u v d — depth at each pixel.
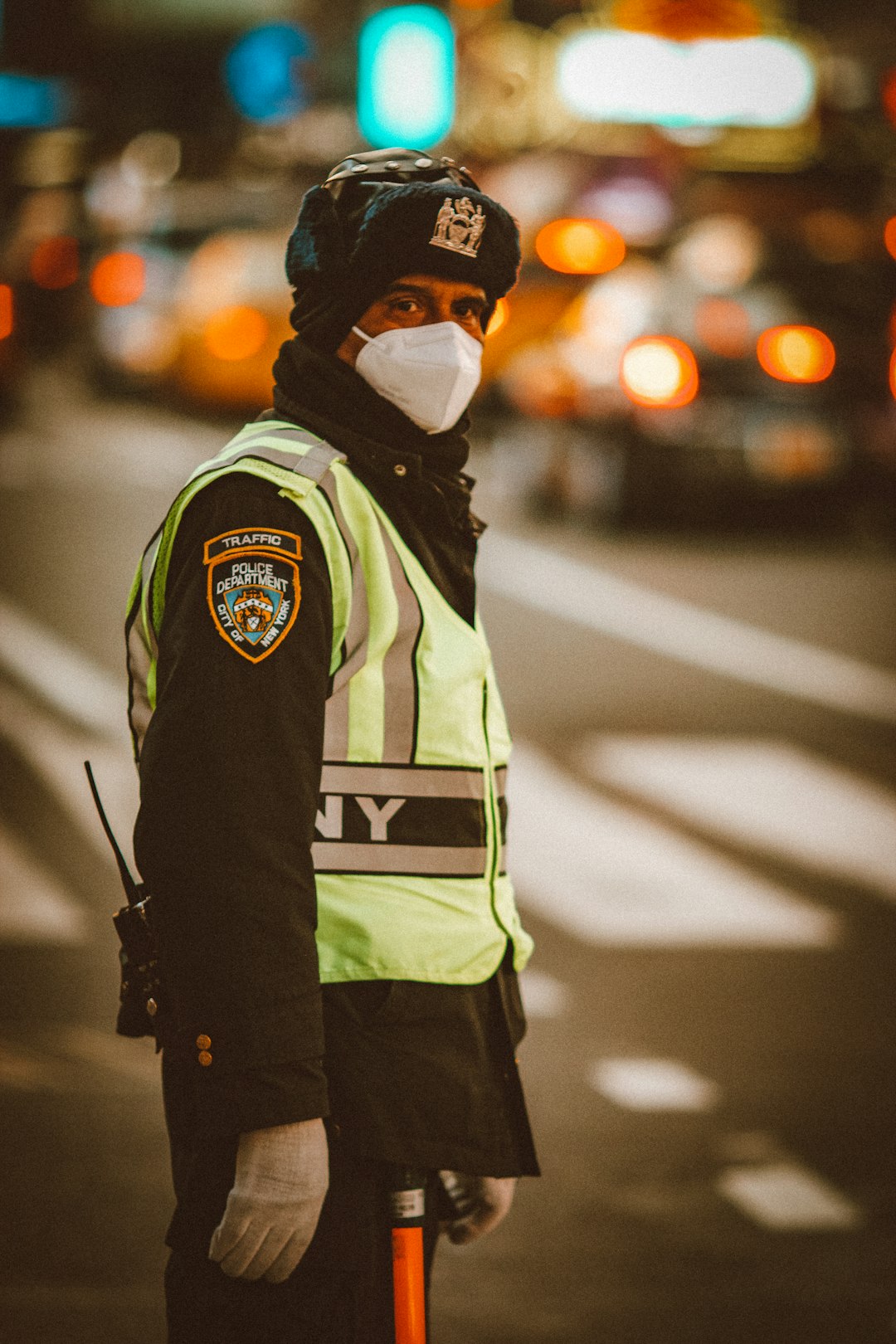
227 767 4.89
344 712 5.21
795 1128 10.09
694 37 42.97
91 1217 9.03
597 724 18.00
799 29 45.75
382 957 5.16
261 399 38.12
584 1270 8.72
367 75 42.38
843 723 18.28
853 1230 9.12
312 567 5.11
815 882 13.84
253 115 61.09
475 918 5.32
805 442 27.08
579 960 12.23
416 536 5.37
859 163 41.06
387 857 5.21
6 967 11.86
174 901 4.88
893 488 27.38
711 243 29.03
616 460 27.58
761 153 43.19
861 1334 8.26
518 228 5.55
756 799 15.84
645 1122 10.12
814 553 27.16
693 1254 8.86
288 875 4.89
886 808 15.70
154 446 37.22
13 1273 8.53
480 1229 5.89
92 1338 8.04
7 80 77.31
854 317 27.50
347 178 5.52
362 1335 5.20
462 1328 8.20
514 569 25.53
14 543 26.28
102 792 15.38
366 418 5.41
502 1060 5.41
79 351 49.53
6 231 60.50
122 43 78.88
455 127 43.50
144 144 71.75
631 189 36.59
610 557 26.59
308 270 5.48
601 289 29.97
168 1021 5.17
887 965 12.30
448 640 5.32
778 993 11.80
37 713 17.66
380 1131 5.11
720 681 19.73
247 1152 4.86
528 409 29.66
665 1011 11.49
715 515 28.56
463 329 5.50
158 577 5.31
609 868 13.99
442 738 5.29
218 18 77.38
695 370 27.11
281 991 4.83
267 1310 5.10
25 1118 9.98
